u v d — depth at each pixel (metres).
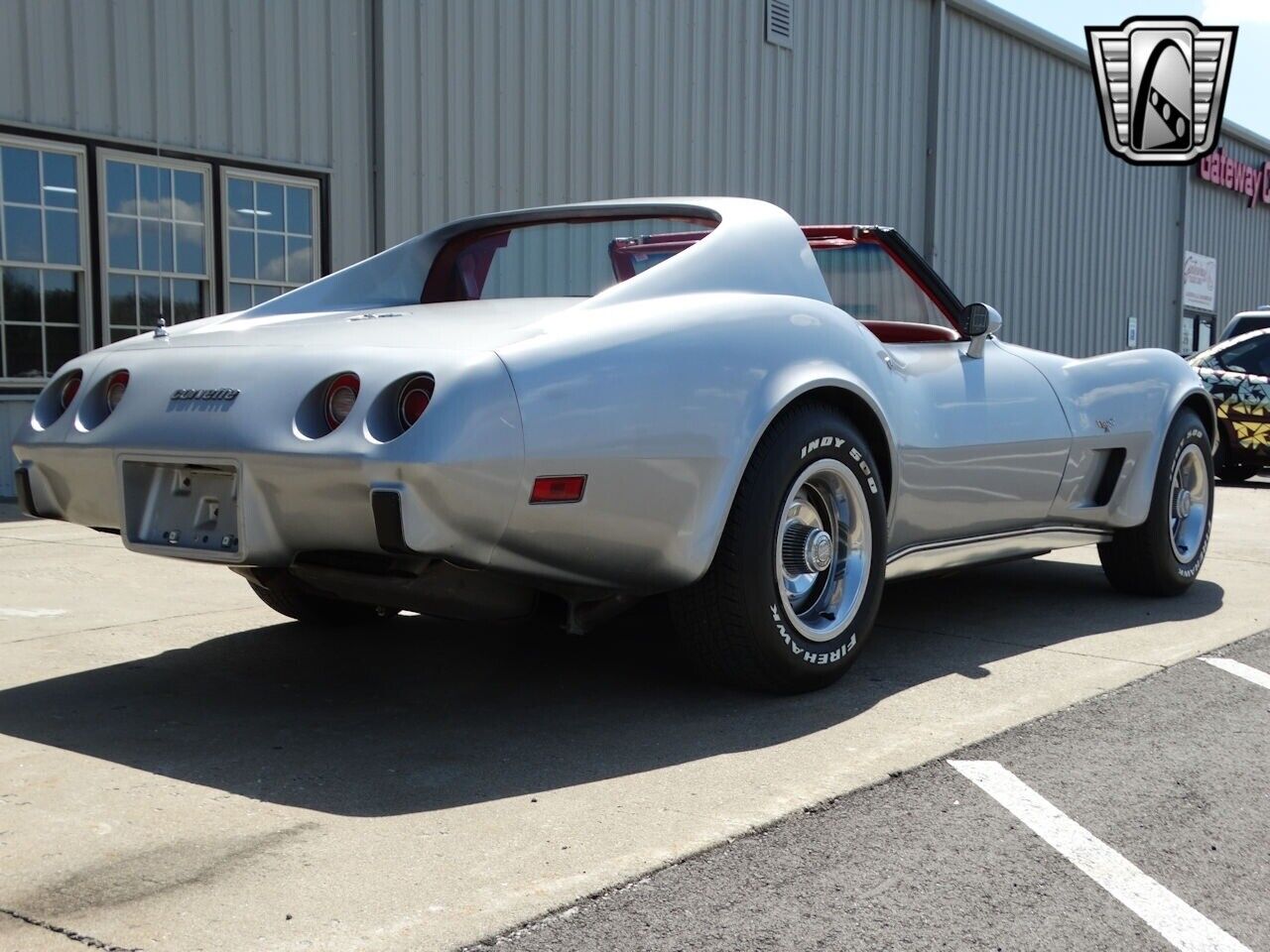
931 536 3.66
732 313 2.99
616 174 11.10
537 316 2.85
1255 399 10.12
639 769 2.58
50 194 7.65
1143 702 3.16
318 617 3.85
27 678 3.29
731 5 12.17
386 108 9.29
